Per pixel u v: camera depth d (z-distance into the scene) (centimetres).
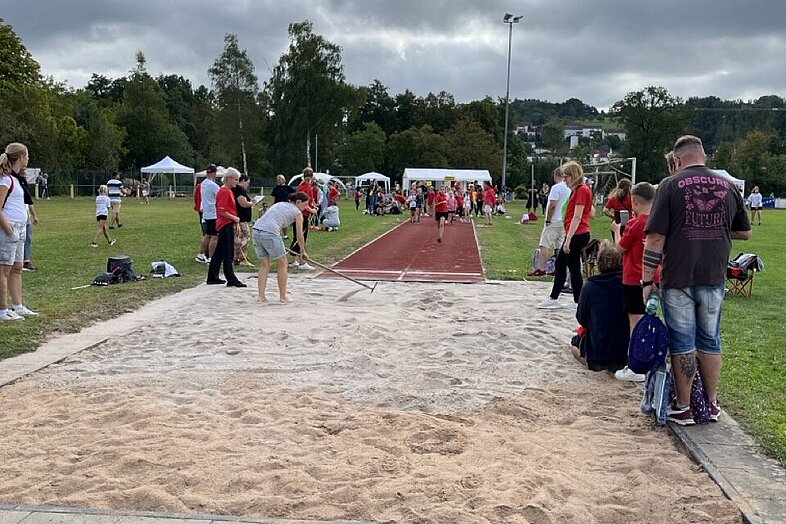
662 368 505
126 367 642
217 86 7175
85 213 3462
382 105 10388
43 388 581
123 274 1195
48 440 461
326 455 440
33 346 724
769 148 8831
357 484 395
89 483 392
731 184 505
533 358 702
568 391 596
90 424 493
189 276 1278
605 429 506
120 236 2159
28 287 1123
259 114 7238
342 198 6619
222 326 817
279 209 1012
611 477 419
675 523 367
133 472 409
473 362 680
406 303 1010
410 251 1856
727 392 600
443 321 880
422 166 8306
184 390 576
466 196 3884
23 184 909
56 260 1502
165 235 2211
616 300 650
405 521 355
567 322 880
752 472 425
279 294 1045
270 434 474
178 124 10319
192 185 7331
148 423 488
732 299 1133
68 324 833
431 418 512
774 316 980
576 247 942
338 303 1004
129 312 920
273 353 699
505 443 468
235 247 1445
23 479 398
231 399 550
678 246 496
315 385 593
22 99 5809
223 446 448
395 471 416
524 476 409
